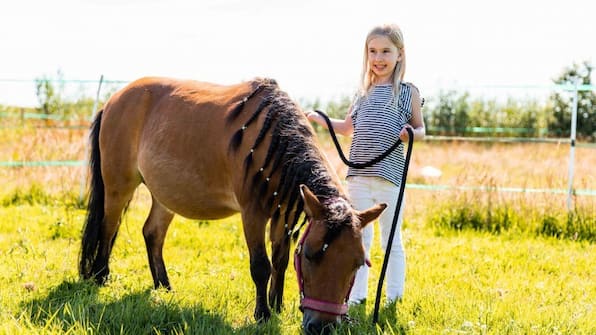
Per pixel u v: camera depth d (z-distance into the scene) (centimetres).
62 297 449
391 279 466
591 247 693
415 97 465
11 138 1359
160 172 474
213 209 461
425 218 812
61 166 984
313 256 315
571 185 781
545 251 658
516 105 2486
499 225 778
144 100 509
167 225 524
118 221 536
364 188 455
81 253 520
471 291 496
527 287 518
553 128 2377
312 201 331
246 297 463
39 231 697
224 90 467
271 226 411
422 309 436
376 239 712
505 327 388
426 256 623
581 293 508
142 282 523
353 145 466
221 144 429
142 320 387
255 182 397
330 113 1559
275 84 430
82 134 1137
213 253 638
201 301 441
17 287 468
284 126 396
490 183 828
